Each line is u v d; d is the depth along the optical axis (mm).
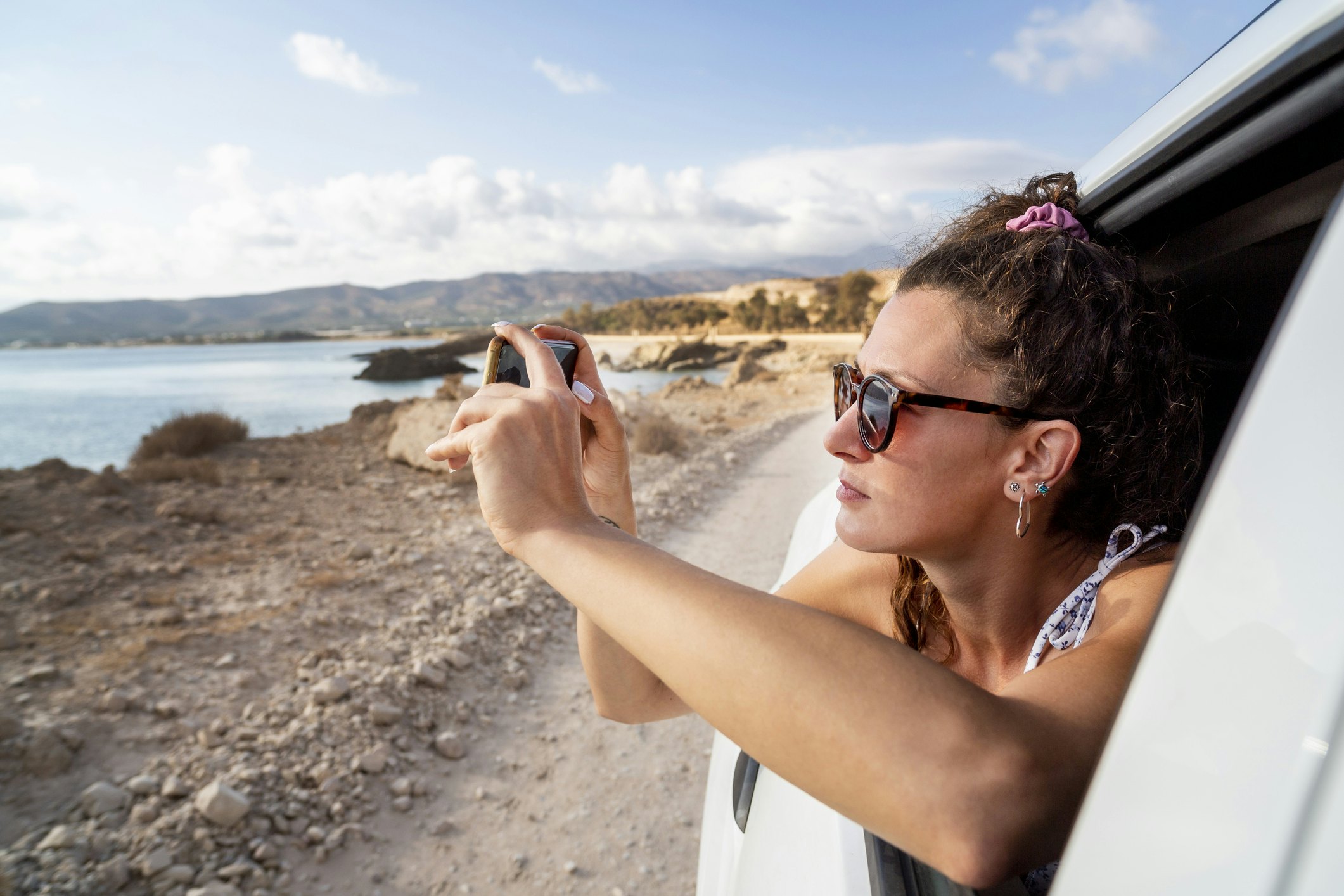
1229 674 401
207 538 6551
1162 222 1042
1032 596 952
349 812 2961
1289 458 399
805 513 2572
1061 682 651
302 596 5051
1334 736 345
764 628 618
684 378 28141
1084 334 815
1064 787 568
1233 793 378
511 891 2670
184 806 2820
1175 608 449
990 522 894
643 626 659
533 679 4215
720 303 175750
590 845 2924
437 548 6359
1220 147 793
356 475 9883
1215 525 433
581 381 1045
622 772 3396
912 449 858
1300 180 823
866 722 565
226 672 3900
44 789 2902
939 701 572
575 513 777
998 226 1071
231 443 12070
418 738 3502
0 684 3686
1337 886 327
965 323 834
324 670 3949
